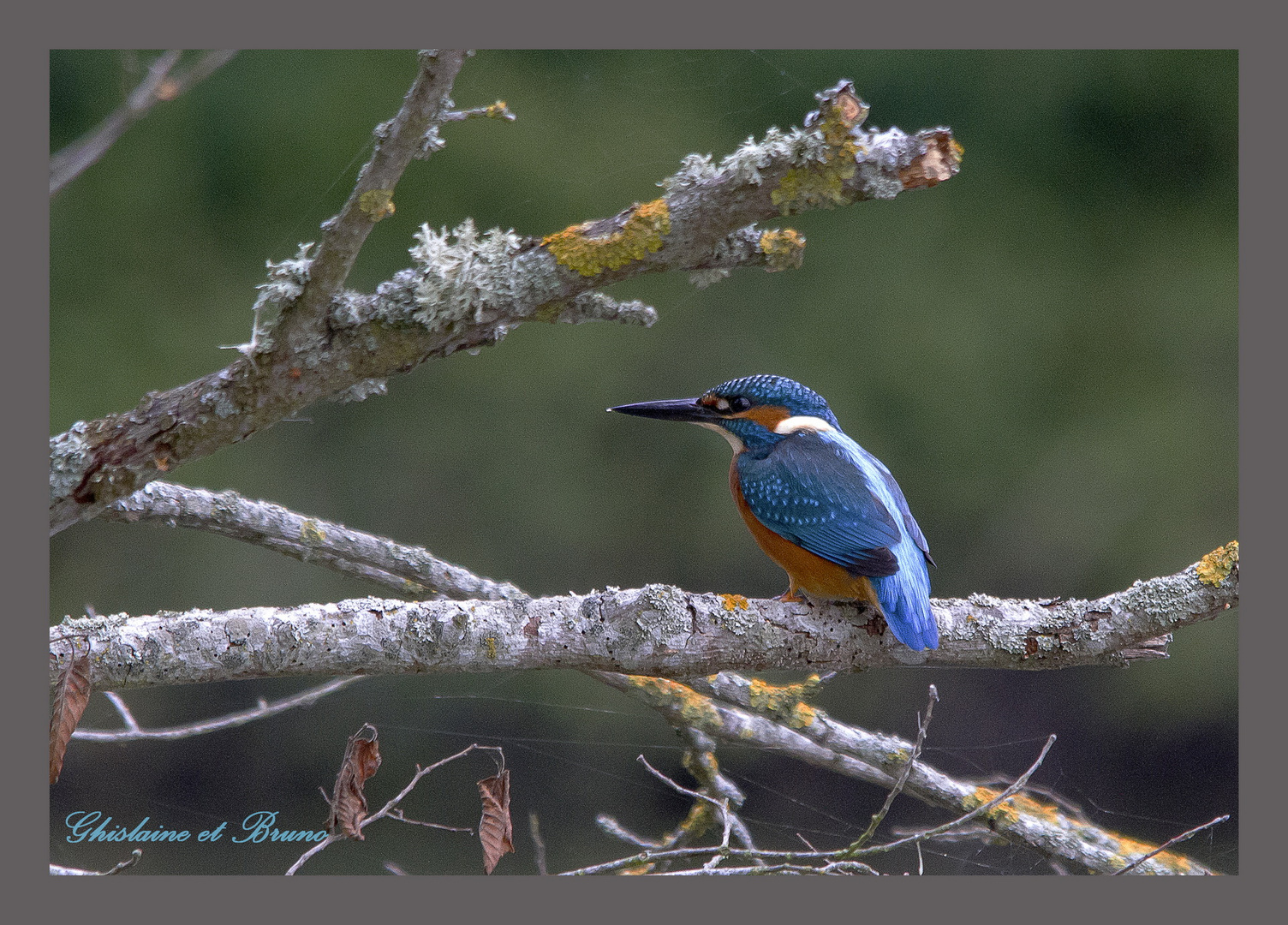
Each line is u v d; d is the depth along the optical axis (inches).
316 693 264.8
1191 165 625.9
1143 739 528.7
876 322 613.0
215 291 568.7
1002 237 628.7
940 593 593.6
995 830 261.6
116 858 411.2
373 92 579.8
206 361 557.6
